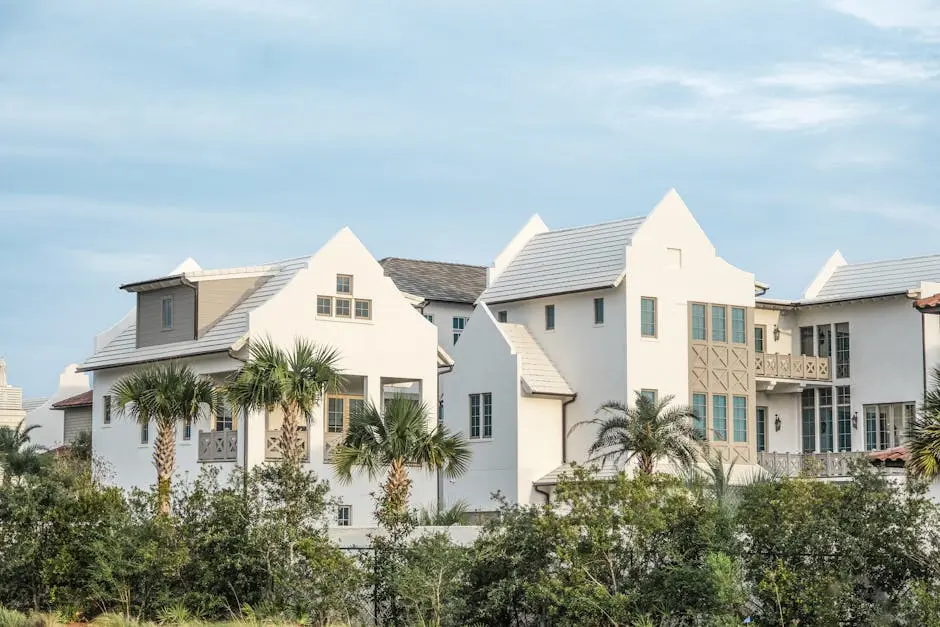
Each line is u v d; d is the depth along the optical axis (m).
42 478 37.41
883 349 58.34
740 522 30.73
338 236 49.91
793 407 60.88
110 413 54.22
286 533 34.50
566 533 31.08
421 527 36.75
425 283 62.69
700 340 56.50
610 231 57.50
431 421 50.97
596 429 54.78
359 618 33.97
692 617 30.12
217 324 49.84
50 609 35.62
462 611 32.62
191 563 35.38
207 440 49.00
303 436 48.09
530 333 57.78
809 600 28.70
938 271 58.38
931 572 29.11
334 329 49.22
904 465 32.72
